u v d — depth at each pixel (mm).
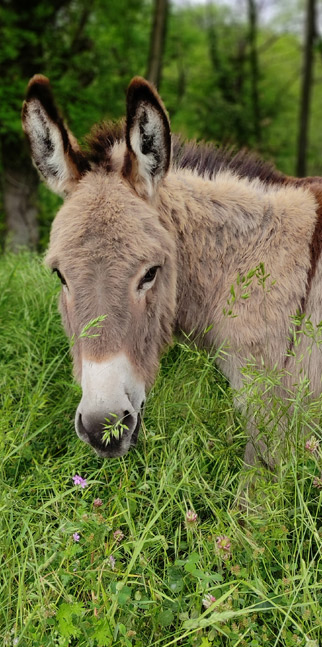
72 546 2109
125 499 2469
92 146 2576
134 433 2400
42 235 9055
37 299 3998
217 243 2795
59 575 2129
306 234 2719
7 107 8078
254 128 13344
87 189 2402
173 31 12992
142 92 2279
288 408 2574
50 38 8906
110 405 2166
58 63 8938
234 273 2777
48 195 9312
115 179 2422
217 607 1938
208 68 14359
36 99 2402
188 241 2746
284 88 16047
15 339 3686
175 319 2900
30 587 2137
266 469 2594
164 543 2180
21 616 1988
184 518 2400
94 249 2236
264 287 2555
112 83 9695
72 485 2623
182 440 2502
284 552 2170
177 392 2930
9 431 2701
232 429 2727
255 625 1954
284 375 2711
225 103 13109
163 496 2500
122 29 10500
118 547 2176
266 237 2766
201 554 2266
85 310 2227
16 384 3355
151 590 2006
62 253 2285
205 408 2764
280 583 2043
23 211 8953
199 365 2867
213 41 14359
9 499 2408
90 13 9570
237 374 2770
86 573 2174
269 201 2838
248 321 2691
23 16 8688
